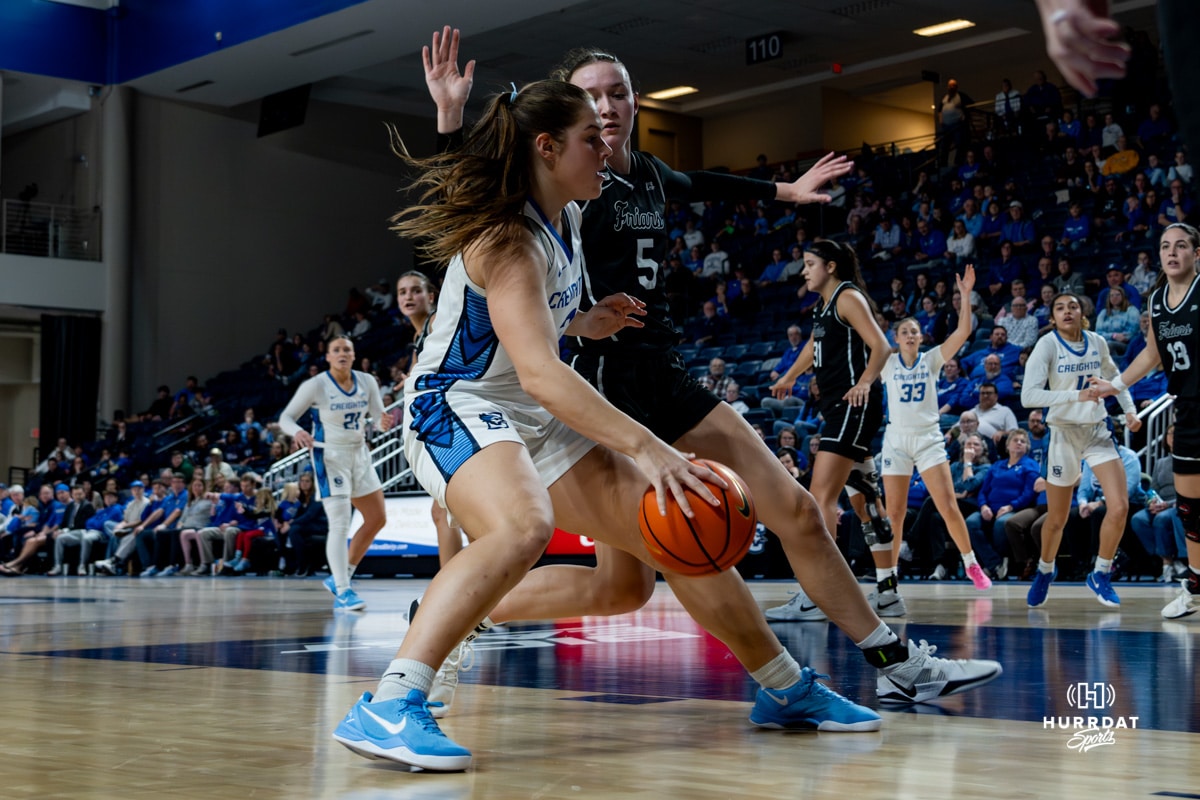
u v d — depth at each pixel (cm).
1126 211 1458
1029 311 1336
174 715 281
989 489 984
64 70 2017
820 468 558
